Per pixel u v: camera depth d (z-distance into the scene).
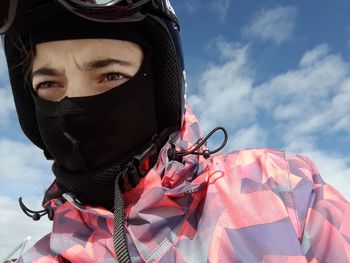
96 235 0.25
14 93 0.32
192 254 0.22
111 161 0.27
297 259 0.20
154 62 0.29
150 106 0.28
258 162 0.26
